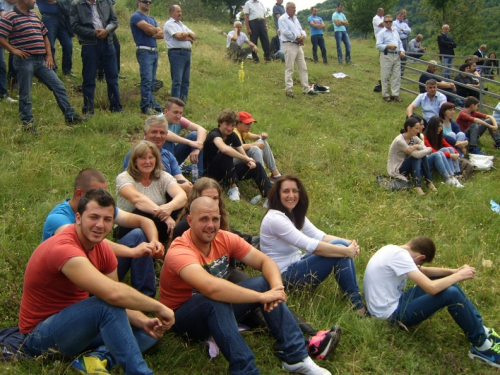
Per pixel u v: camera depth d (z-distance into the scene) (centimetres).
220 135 643
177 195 479
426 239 437
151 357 356
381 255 432
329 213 642
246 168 652
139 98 902
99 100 845
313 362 358
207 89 1059
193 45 1449
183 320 357
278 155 799
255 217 602
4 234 461
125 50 1261
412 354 399
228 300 343
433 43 2652
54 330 316
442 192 733
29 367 323
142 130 779
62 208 385
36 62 686
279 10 1502
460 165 827
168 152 563
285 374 356
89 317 311
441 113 883
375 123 1032
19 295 396
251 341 380
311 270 434
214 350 362
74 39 1254
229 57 1353
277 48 1466
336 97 1191
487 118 954
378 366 377
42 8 905
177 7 875
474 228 641
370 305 433
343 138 931
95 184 381
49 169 595
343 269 431
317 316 421
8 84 839
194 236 373
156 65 885
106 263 349
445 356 407
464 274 408
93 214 319
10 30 657
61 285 325
